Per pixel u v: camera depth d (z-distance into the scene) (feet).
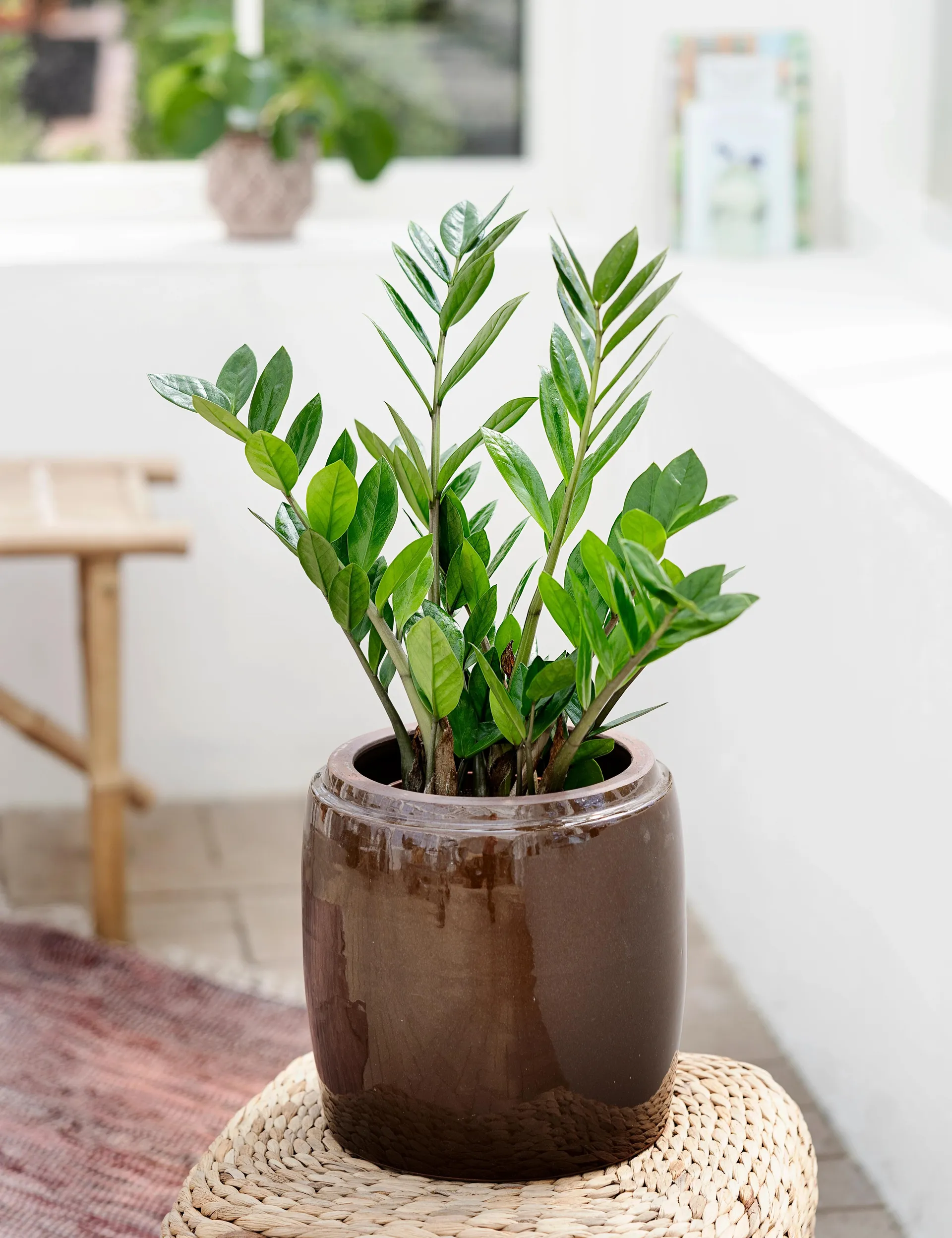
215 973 6.02
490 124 8.11
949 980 3.91
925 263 6.15
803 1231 2.81
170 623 7.50
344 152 7.40
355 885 2.66
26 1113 4.99
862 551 4.28
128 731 7.63
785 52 7.00
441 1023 2.64
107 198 7.98
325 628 7.61
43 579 7.40
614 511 6.91
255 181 7.27
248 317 7.07
